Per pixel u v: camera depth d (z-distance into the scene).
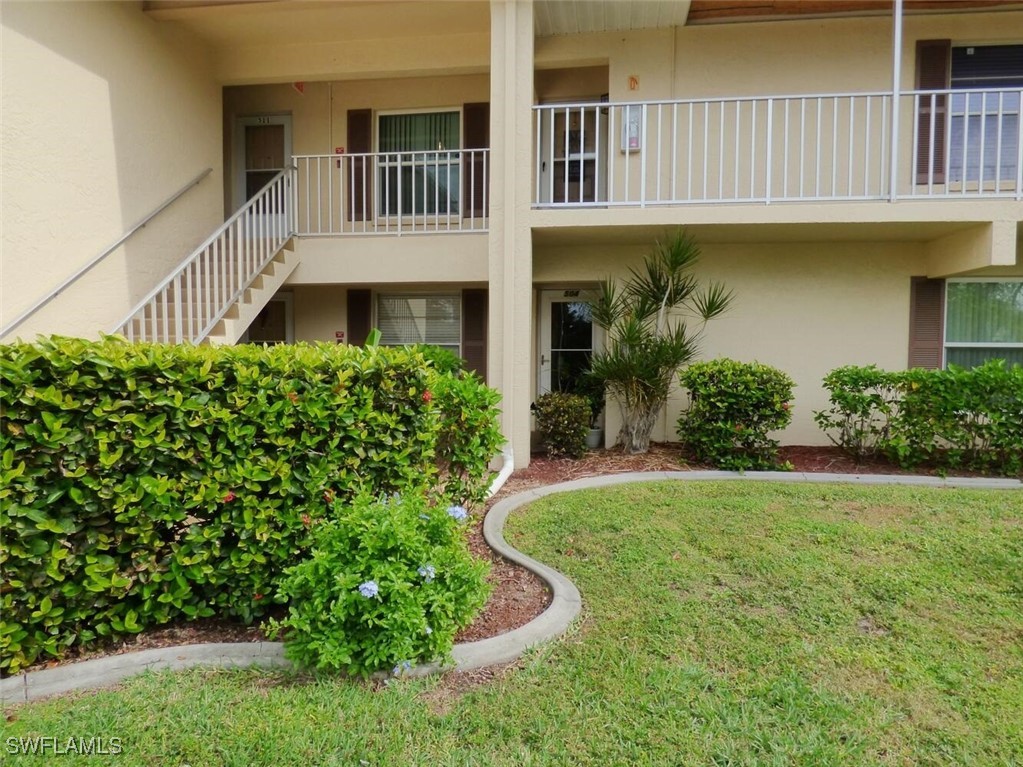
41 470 2.67
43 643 2.78
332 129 9.27
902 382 6.23
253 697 2.58
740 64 7.59
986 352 7.37
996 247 6.02
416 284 8.85
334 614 2.63
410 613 2.65
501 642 2.97
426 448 3.61
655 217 6.44
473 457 4.40
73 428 2.72
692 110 6.99
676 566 3.83
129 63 7.32
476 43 8.19
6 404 2.59
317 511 3.12
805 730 2.39
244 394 3.00
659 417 7.73
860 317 7.42
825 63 7.48
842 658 2.88
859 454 6.59
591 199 8.26
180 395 2.90
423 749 2.28
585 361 8.41
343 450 3.21
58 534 2.73
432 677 2.72
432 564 2.79
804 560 3.86
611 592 3.53
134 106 7.40
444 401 4.25
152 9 7.44
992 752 2.29
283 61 8.59
